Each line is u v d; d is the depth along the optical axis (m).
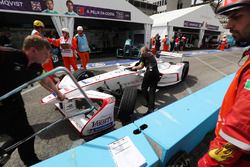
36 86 4.35
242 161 0.65
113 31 16.66
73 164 1.05
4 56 1.12
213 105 1.97
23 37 11.54
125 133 1.36
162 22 14.46
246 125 0.53
